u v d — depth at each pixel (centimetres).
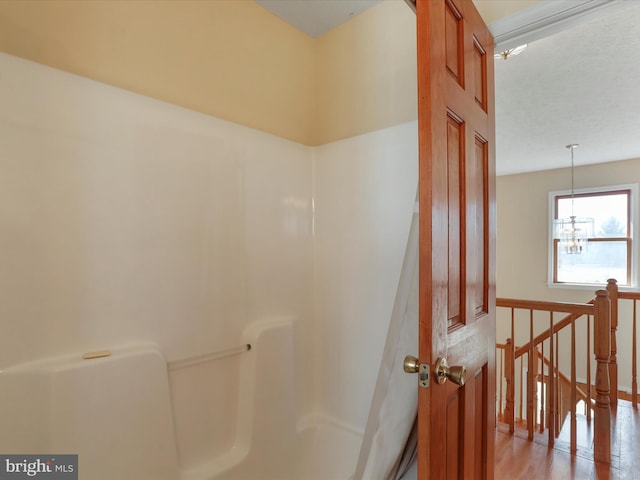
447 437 94
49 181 102
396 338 139
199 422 135
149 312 122
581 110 270
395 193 158
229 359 146
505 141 346
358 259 170
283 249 172
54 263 102
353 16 174
